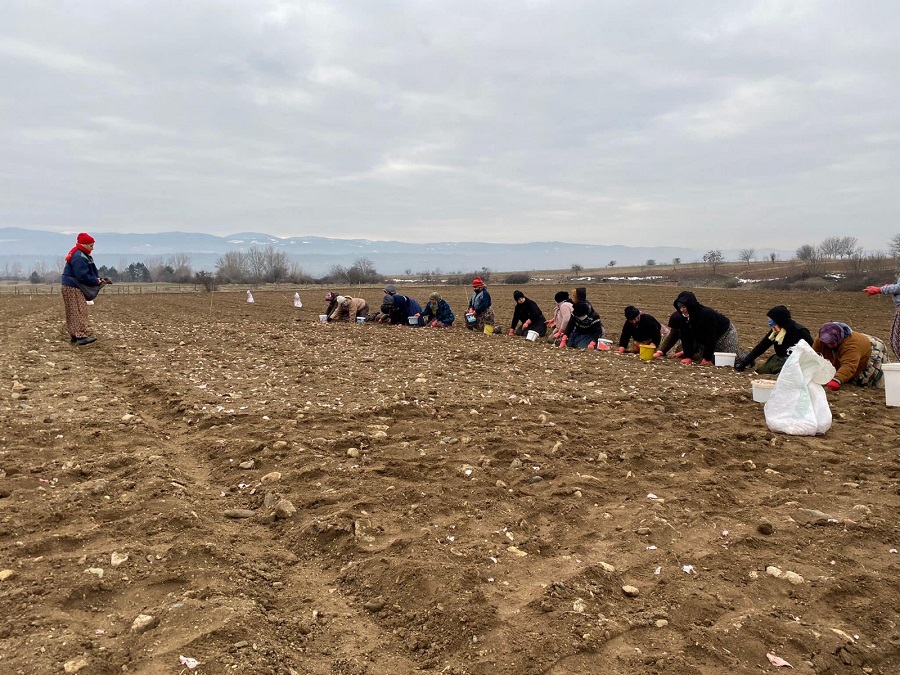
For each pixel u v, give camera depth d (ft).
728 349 43.19
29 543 13.79
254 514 16.52
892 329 33.96
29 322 66.95
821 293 134.10
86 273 46.42
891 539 15.34
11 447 20.30
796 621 12.00
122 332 57.82
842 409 28.45
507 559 14.21
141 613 11.59
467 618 11.72
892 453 21.98
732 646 11.09
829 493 18.56
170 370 35.78
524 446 22.12
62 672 9.70
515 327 62.39
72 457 19.84
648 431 24.54
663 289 170.50
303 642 11.16
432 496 17.49
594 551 14.76
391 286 73.36
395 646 11.19
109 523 15.17
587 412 27.17
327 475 18.92
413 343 52.60
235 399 28.22
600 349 50.39
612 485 18.84
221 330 63.16
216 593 12.23
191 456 21.01
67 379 32.40
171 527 15.02
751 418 26.89
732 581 13.41
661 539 15.29
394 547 14.48
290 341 52.95
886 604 12.47
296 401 28.17
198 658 10.14
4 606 11.42
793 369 24.91
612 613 12.12
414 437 22.99
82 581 12.34
